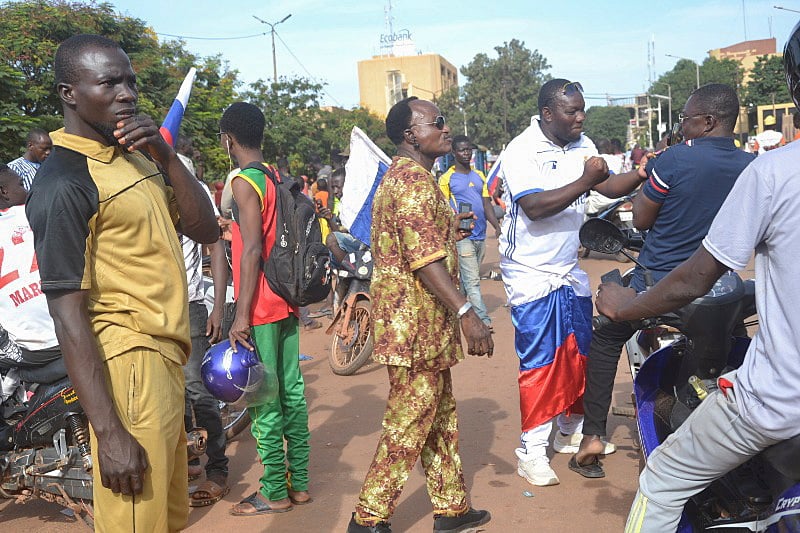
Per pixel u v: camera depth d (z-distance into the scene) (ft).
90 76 7.54
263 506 13.38
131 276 7.80
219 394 12.53
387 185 11.05
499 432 16.83
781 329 6.85
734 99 12.21
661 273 12.36
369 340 22.29
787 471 7.11
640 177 13.20
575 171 14.02
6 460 12.25
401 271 10.94
